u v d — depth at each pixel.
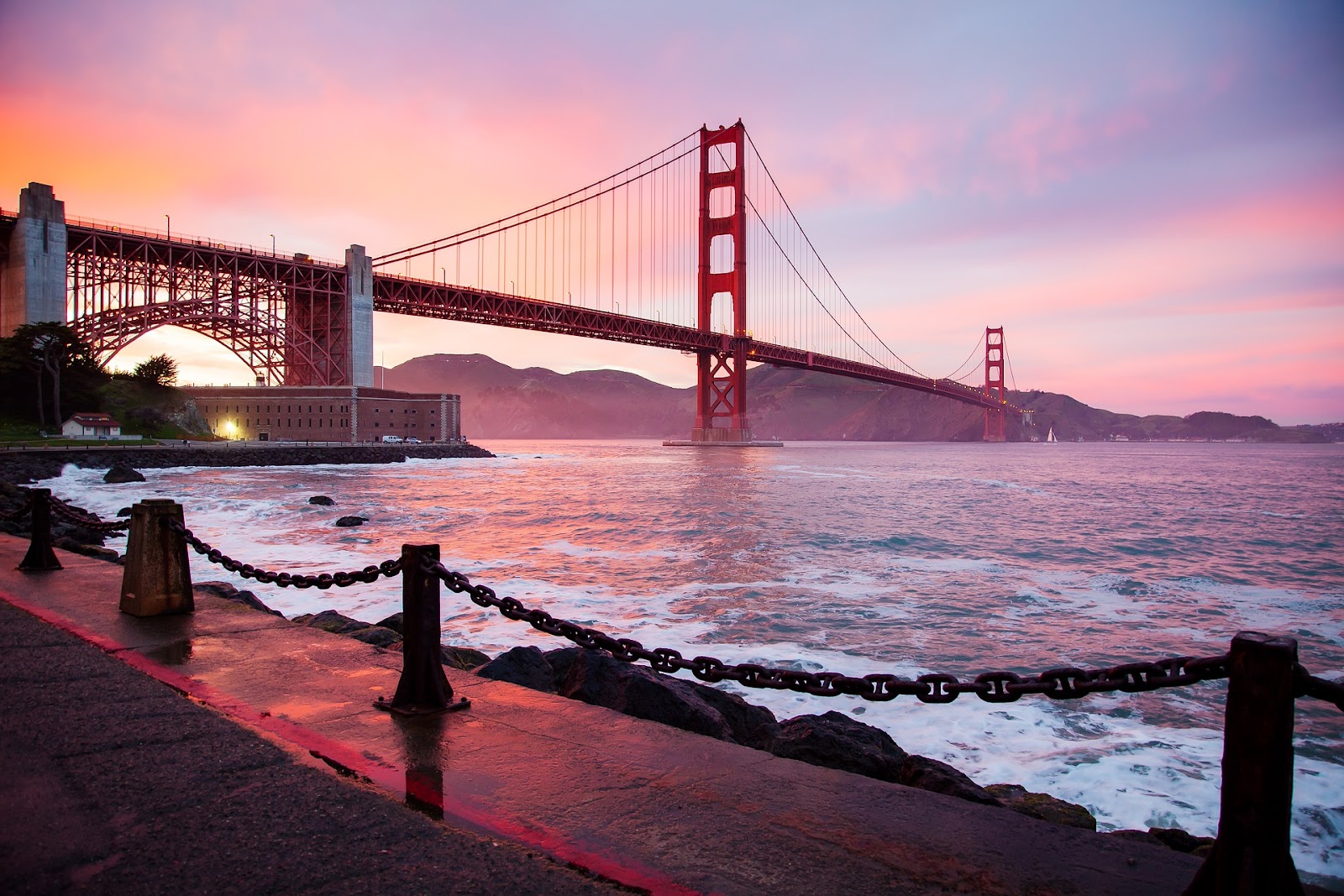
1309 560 23.50
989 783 7.29
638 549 24.34
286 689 5.11
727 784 3.69
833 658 11.79
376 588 16.22
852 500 45.78
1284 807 2.33
